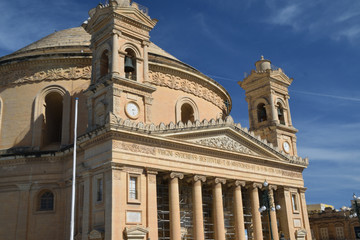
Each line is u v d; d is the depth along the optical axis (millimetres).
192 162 35531
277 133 49219
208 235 40938
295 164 46969
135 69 35281
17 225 35812
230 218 42094
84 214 31094
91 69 39531
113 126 30312
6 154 37562
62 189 36781
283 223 44406
